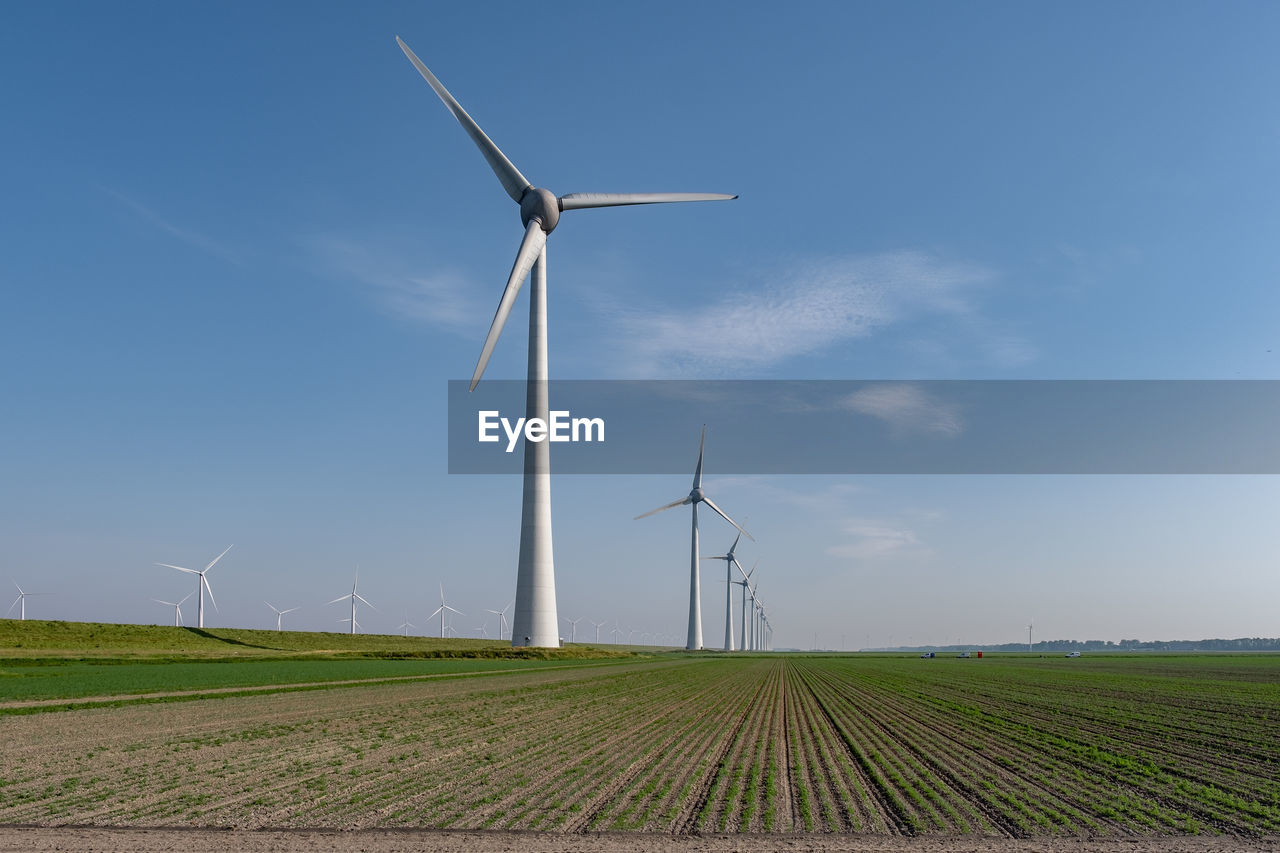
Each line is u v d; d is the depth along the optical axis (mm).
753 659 151625
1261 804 20141
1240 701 50875
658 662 117625
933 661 147625
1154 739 31750
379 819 17750
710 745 28562
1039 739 31344
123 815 18172
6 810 18672
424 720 36062
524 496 100438
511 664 90875
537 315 97750
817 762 25219
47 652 92188
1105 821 18156
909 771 23969
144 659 86000
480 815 18078
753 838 16422
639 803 19250
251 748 27672
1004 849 15883
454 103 90938
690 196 93250
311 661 92688
